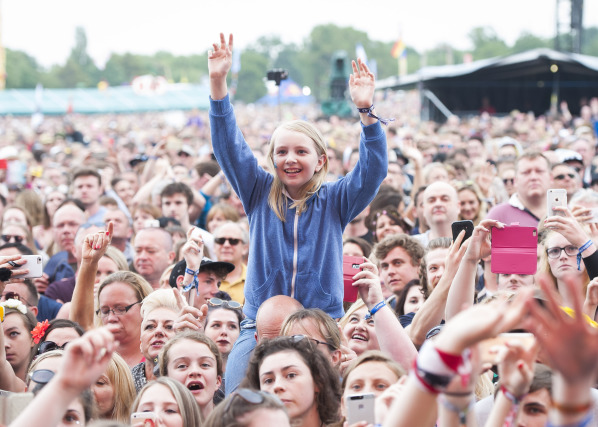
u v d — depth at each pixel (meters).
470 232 5.16
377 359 3.93
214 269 6.30
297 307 4.42
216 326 5.55
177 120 36.00
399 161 14.06
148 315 5.44
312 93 135.75
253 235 4.70
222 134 4.66
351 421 3.34
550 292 2.24
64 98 64.25
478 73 32.81
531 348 2.74
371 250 7.44
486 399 3.96
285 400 3.79
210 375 4.67
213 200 11.21
